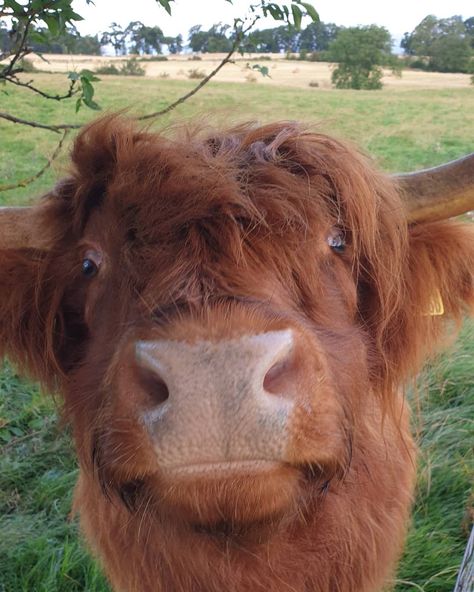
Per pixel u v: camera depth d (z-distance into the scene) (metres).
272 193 0.45
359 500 0.65
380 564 0.71
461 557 0.85
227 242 0.42
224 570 0.59
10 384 1.28
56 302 0.59
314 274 0.46
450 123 5.76
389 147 4.34
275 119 0.59
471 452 1.04
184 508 0.42
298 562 0.61
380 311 0.57
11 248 0.60
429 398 1.14
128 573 0.67
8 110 5.10
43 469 1.08
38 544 0.90
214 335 0.37
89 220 0.52
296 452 0.40
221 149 0.50
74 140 0.55
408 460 0.75
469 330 1.30
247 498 0.41
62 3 0.62
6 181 2.96
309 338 0.41
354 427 0.50
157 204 0.44
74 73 0.69
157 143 0.49
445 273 0.63
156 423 0.37
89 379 0.49
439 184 0.58
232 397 0.36
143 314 0.41
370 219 0.52
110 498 0.50
